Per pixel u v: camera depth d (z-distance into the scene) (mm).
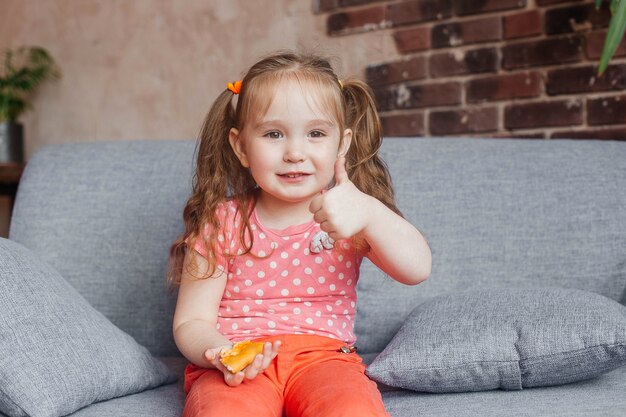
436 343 1258
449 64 2605
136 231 1663
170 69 3459
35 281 1247
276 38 3096
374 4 2775
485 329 1260
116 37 3615
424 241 1283
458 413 1123
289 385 1188
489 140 1813
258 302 1300
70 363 1158
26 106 3768
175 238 1646
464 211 1664
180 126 3445
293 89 1235
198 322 1271
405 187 1693
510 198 1676
